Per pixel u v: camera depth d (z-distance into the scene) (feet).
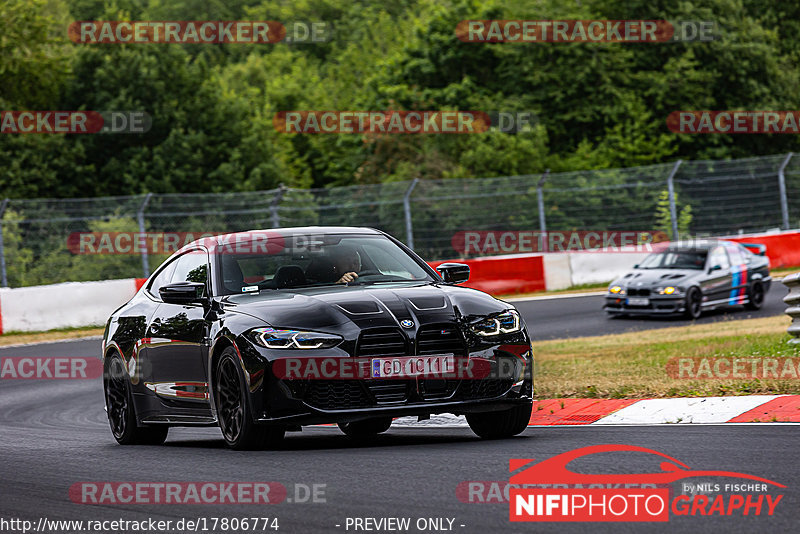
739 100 534.37
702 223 348.59
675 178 348.18
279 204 319.47
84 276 295.89
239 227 312.91
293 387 79.10
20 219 311.47
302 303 83.15
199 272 95.61
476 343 81.82
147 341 98.22
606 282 312.29
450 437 90.63
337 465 72.64
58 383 177.88
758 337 155.74
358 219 318.45
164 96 468.75
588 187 329.72
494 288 296.30
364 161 494.59
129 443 103.50
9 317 248.93
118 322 105.81
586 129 520.01
